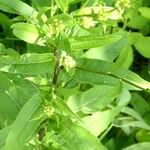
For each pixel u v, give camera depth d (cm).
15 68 38
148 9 69
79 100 44
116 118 62
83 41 36
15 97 46
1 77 44
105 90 44
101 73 40
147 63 73
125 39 45
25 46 60
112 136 68
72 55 38
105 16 35
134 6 69
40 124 41
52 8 37
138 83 40
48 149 43
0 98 46
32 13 38
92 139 40
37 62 38
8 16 61
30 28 36
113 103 55
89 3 37
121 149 65
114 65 39
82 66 40
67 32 37
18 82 44
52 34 36
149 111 67
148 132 67
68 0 36
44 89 39
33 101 38
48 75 43
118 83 39
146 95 67
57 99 38
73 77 40
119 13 35
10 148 37
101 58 45
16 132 37
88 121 46
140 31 73
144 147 62
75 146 40
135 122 62
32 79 40
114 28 50
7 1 38
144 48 68
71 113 38
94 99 44
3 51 43
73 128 41
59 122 41
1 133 44
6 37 60
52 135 43
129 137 67
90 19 35
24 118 38
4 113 46
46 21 35
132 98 67
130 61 65
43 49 45
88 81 40
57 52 37
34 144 43
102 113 46
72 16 35
